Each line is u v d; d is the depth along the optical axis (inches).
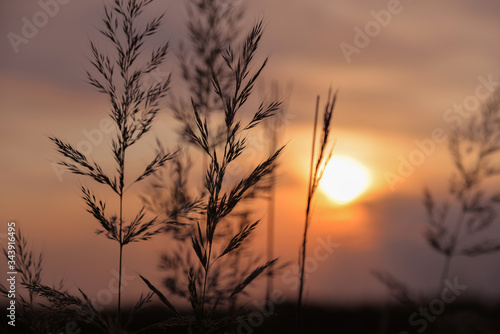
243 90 51.3
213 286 71.5
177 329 62.8
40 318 52.2
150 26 57.2
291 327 75.8
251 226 53.1
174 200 77.6
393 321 111.0
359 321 115.0
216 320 53.7
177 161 85.0
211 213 51.6
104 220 56.7
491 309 120.8
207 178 51.8
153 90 57.9
